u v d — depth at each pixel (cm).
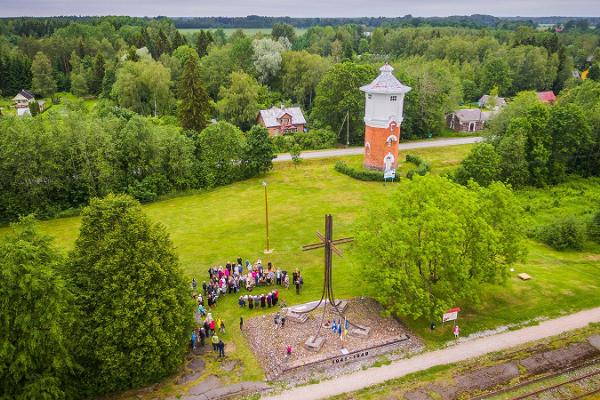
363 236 3397
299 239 5034
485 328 3491
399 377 2998
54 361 2489
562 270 4409
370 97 6800
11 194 5622
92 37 16662
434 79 9400
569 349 3247
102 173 5872
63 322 2567
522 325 3528
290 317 3547
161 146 6338
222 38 19925
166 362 2881
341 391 2884
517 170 6719
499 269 3534
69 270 2808
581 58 18675
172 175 6469
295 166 7519
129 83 9812
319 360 3105
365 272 3412
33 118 5956
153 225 3169
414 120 9306
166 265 2970
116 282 2766
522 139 6675
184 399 2798
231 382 2944
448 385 2912
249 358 3161
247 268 4262
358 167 7350
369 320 3556
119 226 2859
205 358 3158
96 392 2786
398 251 3256
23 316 2433
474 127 10144
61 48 15338
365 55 14850
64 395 2578
